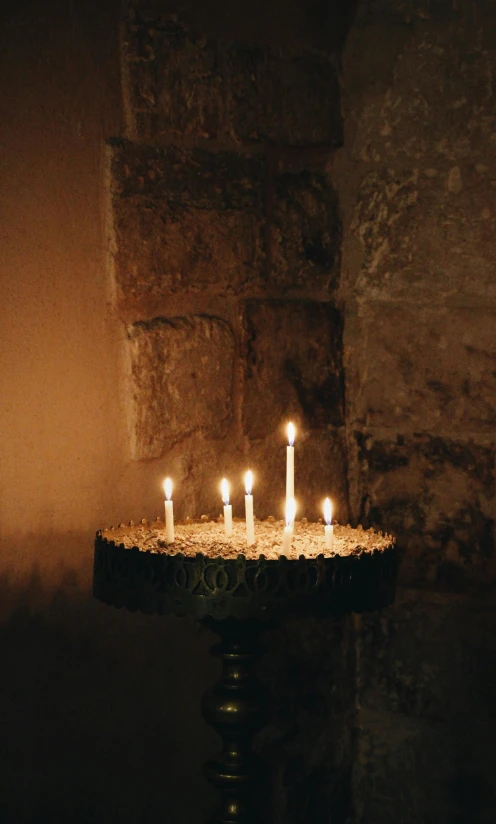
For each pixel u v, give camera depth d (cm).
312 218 222
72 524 192
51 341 188
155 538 180
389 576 165
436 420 215
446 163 211
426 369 215
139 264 197
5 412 183
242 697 169
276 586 153
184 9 200
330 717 225
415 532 218
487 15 204
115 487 197
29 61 183
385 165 219
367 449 225
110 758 199
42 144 186
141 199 197
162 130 200
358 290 224
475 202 207
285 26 213
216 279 208
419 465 217
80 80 190
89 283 192
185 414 205
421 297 215
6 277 182
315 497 224
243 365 212
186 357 204
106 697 198
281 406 218
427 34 212
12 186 182
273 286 217
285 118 216
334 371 226
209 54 205
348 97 224
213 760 175
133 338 197
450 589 213
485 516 209
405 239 216
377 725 224
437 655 215
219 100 206
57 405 189
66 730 193
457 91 209
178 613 154
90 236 192
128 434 199
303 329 221
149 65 197
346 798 228
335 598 156
